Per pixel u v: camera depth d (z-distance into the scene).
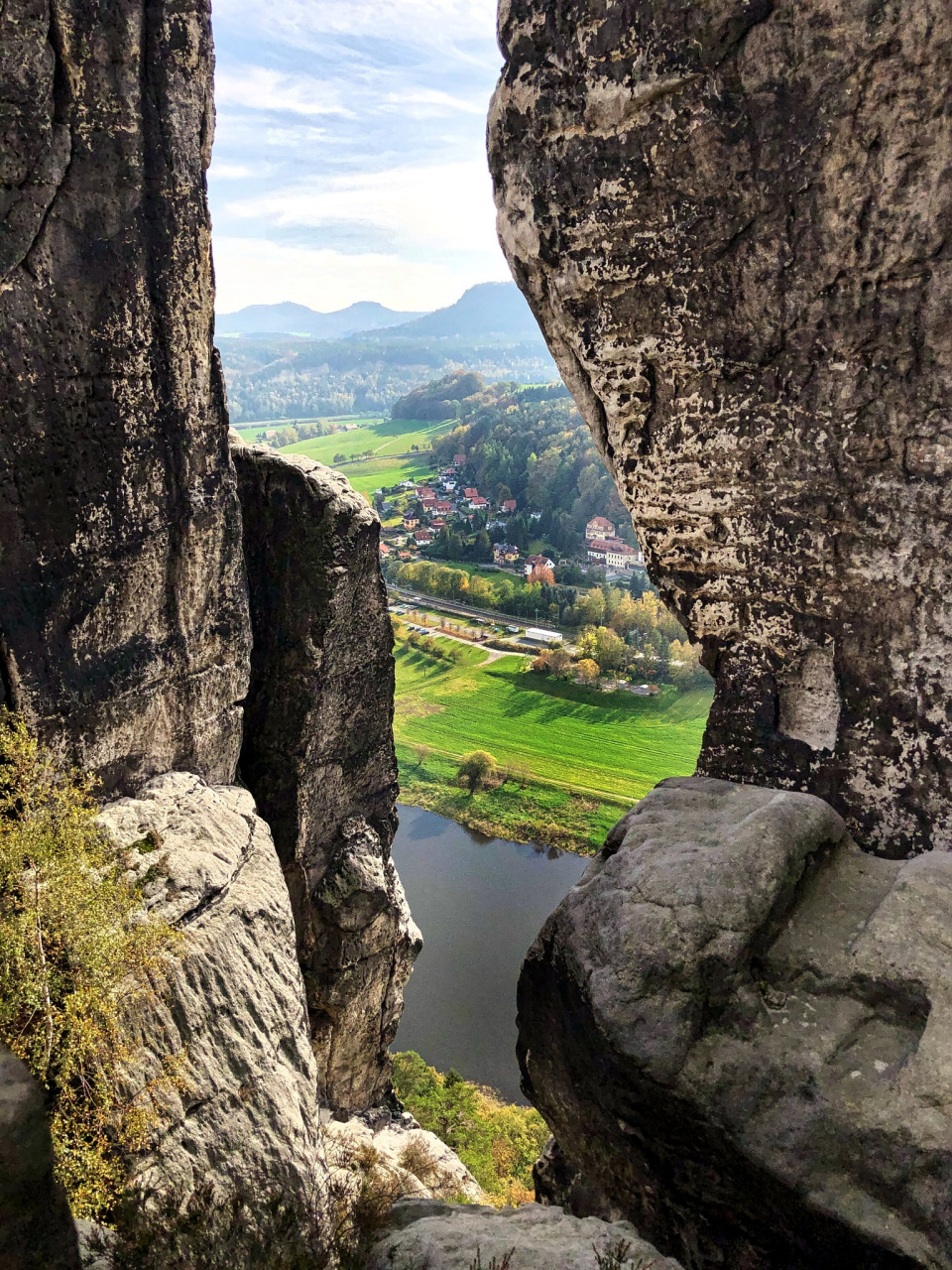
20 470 8.20
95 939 7.46
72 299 8.25
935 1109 3.95
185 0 8.38
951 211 4.51
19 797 7.96
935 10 4.26
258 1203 8.03
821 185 4.79
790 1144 4.12
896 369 4.88
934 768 5.28
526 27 5.54
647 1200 5.04
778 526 5.51
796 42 4.62
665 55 4.99
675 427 5.75
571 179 5.61
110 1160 7.24
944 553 4.97
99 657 9.16
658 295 5.52
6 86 7.37
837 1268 4.05
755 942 4.61
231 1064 8.60
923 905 4.59
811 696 5.72
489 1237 5.30
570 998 4.99
